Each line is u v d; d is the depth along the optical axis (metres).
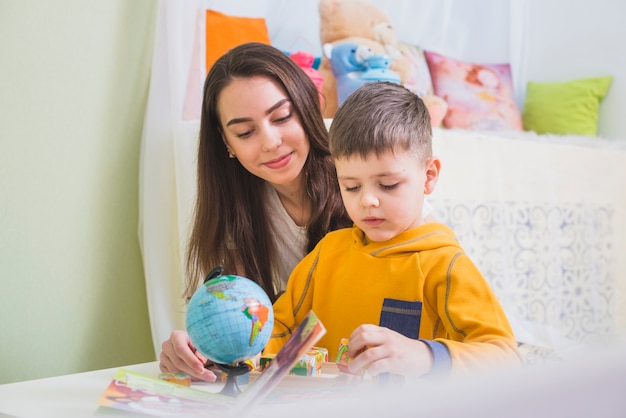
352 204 0.81
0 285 1.31
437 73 2.28
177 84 1.41
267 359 0.78
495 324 0.74
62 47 1.38
